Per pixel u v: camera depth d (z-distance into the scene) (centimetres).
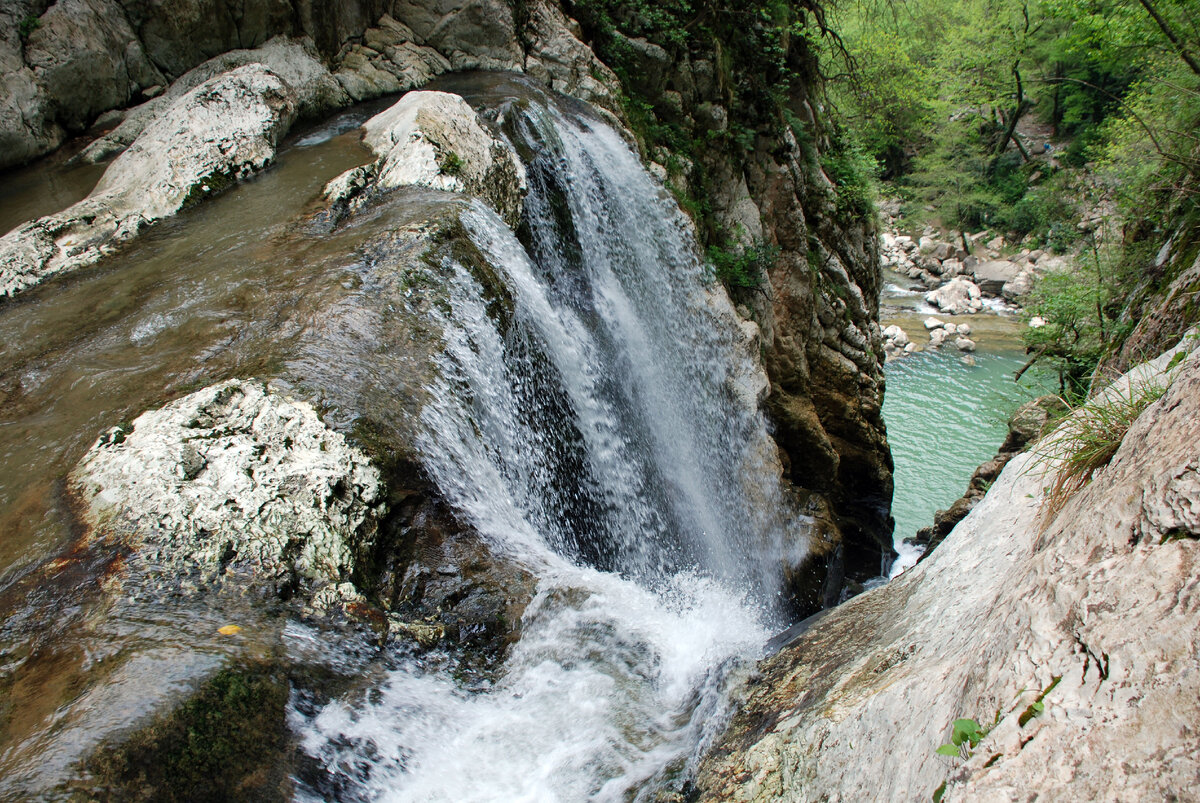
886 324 2738
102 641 339
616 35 1280
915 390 2166
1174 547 203
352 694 370
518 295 710
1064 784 182
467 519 505
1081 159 3123
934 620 362
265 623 374
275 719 335
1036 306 1568
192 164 805
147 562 380
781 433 1379
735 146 1395
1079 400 499
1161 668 181
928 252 3403
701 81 1319
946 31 3275
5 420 490
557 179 955
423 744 376
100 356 543
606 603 522
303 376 498
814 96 1708
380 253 625
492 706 419
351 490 446
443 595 458
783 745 352
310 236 691
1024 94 3281
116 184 802
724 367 1145
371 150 861
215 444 439
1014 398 2053
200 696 320
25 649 338
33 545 391
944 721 249
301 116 1015
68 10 952
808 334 1459
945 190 3453
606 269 995
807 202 1552
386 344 546
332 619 395
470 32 1225
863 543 1425
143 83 1048
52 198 830
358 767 347
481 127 849
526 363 696
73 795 269
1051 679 208
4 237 684
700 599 865
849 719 320
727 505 1077
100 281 657
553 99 1102
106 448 439
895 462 1797
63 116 963
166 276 647
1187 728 167
